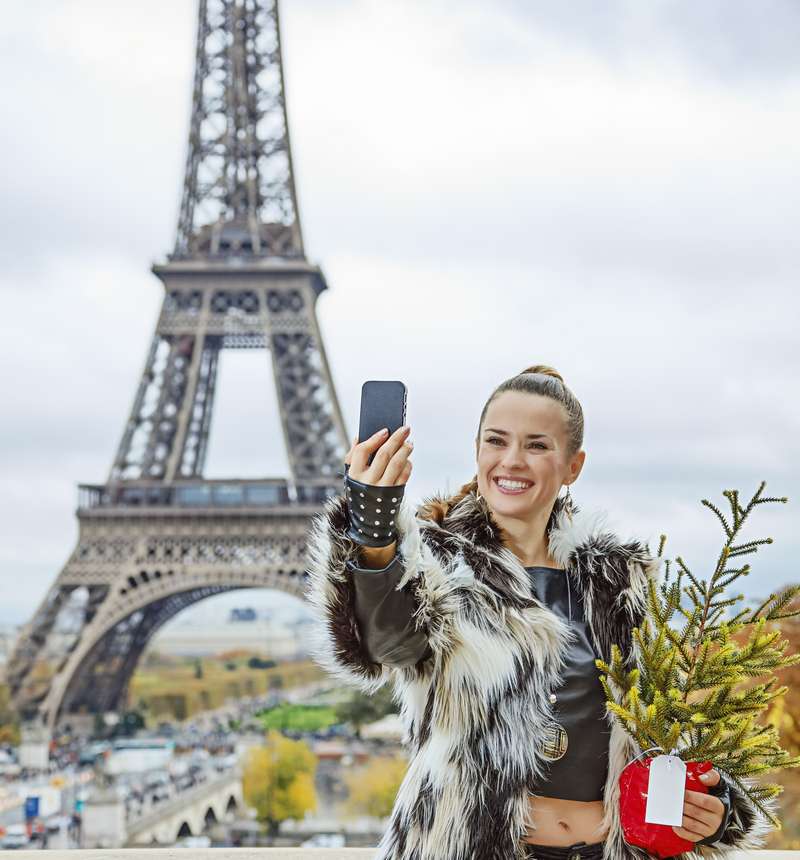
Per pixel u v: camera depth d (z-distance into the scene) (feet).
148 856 38.86
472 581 20.38
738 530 21.04
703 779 20.02
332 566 19.57
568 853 20.36
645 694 20.34
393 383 19.77
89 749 413.18
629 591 21.79
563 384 22.44
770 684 20.53
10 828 291.58
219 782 385.29
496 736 19.92
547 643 20.42
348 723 477.77
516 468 21.57
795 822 64.69
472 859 19.70
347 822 337.93
